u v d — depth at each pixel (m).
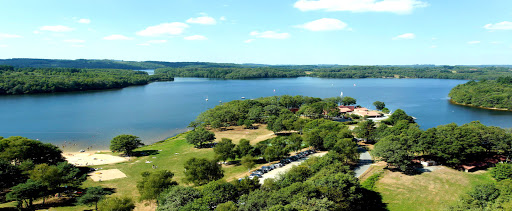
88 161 119.75
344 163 107.38
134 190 88.69
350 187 69.50
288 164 112.62
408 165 106.88
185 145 144.88
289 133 169.00
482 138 111.44
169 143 151.25
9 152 96.94
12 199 70.81
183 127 192.25
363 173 100.25
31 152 99.94
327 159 90.69
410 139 111.88
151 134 174.25
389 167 105.75
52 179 78.00
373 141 144.00
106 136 166.62
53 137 162.38
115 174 103.25
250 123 183.50
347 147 105.38
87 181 95.75
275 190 70.50
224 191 70.00
